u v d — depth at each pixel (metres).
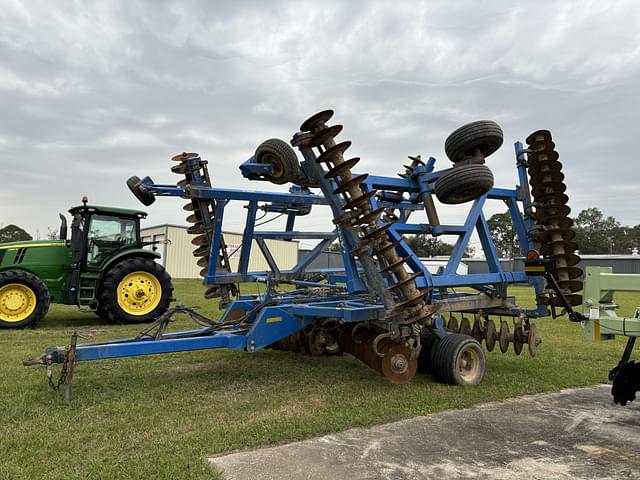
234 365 6.22
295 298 6.17
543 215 5.79
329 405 4.54
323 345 6.33
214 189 6.16
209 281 6.66
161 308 10.38
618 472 3.22
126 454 3.32
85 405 4.38
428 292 5.28
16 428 3.78
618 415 4.41
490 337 6.18
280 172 5.75
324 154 5.02
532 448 3.62
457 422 4.18
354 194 5.04
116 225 10.45
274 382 5.38
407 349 5.25
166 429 3.82
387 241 5.08
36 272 9.85
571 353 7.35
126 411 4.24
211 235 6.71
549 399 4.92
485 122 5.46
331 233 7.69
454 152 5.57
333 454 3.44
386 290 5.05
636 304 17.66
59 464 3.15
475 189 5.32
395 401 4.69
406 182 6.02
